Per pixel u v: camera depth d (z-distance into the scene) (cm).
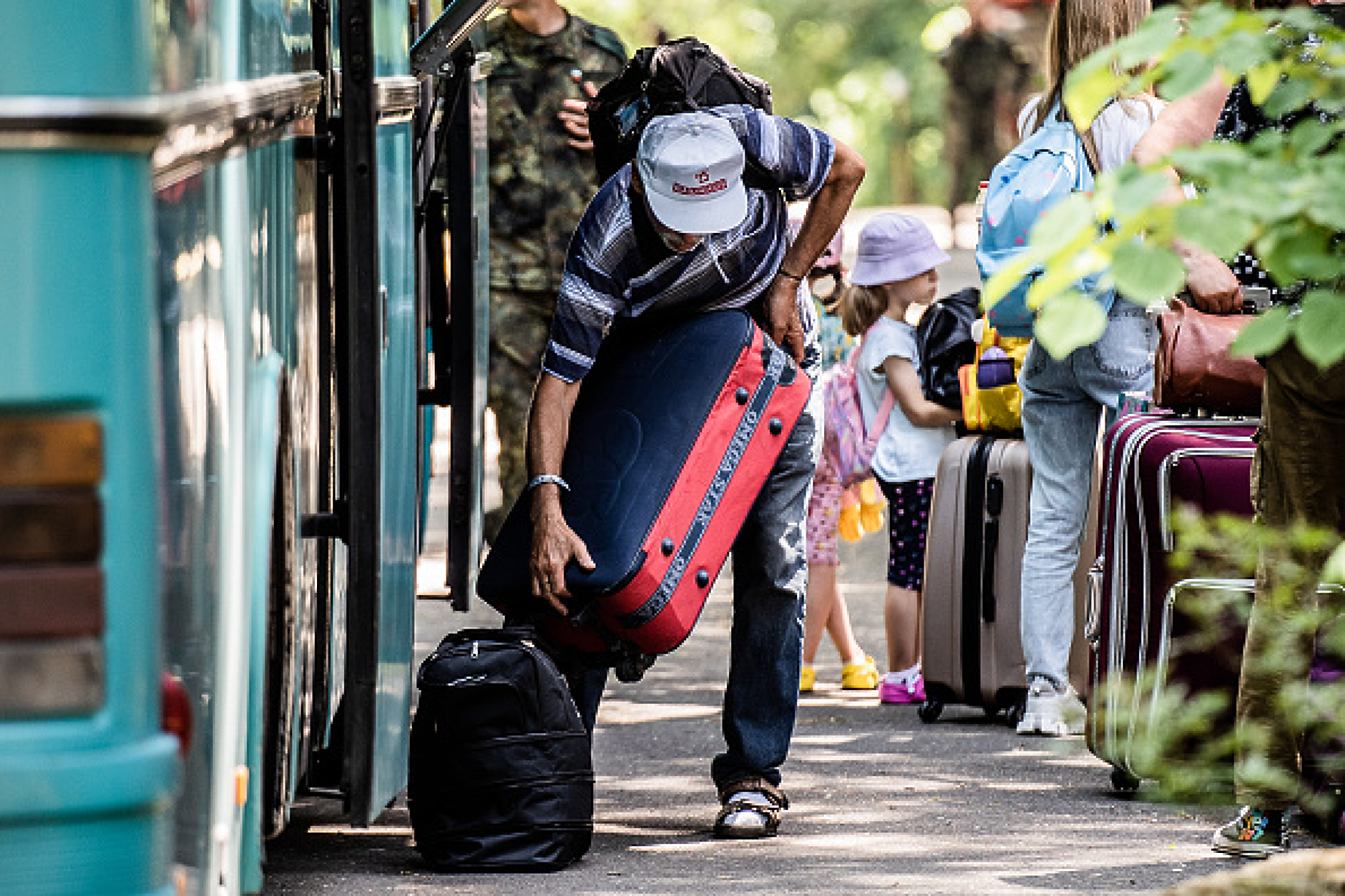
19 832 778
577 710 1552
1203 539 1222
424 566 3167
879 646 2706
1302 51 824
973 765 1939
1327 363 761
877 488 2486
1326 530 1339
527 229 2605
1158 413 1783
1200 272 1691
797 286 1647
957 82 9200
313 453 1417
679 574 1549
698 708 2300
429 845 1529
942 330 2261
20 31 768
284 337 1255
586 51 2608
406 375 1567
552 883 1483
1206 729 1209
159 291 891
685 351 1600
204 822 1023
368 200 1394
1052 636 2047
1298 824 1622
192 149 938
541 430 1572
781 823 1702
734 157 1545
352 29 1391
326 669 1487
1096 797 1788
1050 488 2025
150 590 793
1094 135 1953
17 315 773
